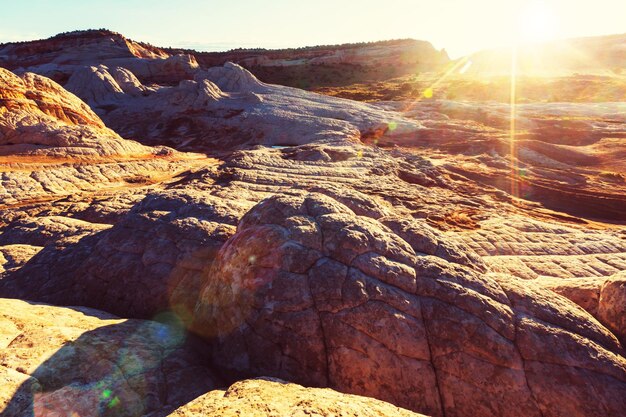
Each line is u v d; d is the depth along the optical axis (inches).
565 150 1152.2
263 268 206.4
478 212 609.0
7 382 149.7
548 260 418.0
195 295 251.3
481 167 1021.8
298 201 241.8
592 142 1286.9
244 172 826.2
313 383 178.4
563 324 189.2
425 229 243.6
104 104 2267.5
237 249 220.2
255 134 1704.0
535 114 1718.8
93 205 609.3
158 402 167.0
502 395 167.6
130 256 279.0
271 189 724.7
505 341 177.8
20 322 198.5
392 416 133.6
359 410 132.8
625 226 636.7
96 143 1187.3
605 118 1584.6
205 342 217.6
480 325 181.8
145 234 290.5
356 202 282.7
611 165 1047.0
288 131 1656.0
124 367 177.5
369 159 1039.6
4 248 383.2
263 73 4124.0
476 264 225.3
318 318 187.8
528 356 174.2
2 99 1171.3
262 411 127.8
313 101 2062.0
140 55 3740.2
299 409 129.2
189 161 1278.3
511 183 876.0
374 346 179.3
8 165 920.3
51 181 874.1
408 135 1574.8
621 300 204.4
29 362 163.6
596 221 676.7
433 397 170.9
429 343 180.7
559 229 524.4
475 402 168.2
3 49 3710.6
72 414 147.3
